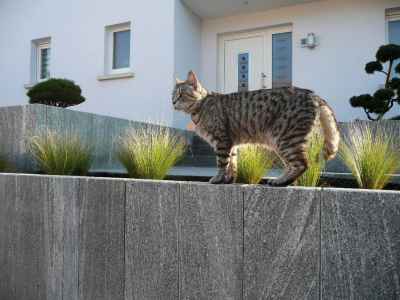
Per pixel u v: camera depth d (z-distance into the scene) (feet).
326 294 4.51
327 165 9.71
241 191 5.11
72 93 14.78
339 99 19.01
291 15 20.20
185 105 6.60
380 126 9.70
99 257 6.41
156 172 8.33
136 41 21.26
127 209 6.11
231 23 21.83
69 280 6.78
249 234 5.05
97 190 6.44
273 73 21.25
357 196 4.34
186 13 21.01
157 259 5.82
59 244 6.91
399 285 4.10
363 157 6.67
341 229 4.43
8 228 7.63
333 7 19.12
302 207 4.68
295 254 4.72
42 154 9.48
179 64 20.51
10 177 7.61
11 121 10.45
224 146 6.10
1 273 7.72
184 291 5.57
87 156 9.98
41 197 7.15
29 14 25.18
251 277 5.03
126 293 6.12
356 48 18.63
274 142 5.65
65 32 23.75
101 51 22.47
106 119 12.42
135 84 21.34
